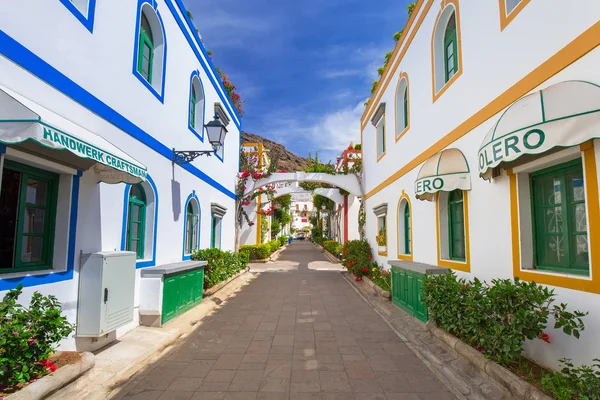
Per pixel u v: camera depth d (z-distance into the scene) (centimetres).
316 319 752
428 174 614
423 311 642
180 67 838
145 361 507
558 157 384
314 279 1358
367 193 1474
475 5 570
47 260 434
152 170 689
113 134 547
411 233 891
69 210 446
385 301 898
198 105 1022
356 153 1780
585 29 348
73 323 448
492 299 409
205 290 916
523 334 381
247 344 586
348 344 586
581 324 337
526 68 439
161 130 731
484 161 421
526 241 447
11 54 354
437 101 726
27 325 326
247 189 1609
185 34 872
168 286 670
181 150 848
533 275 424
